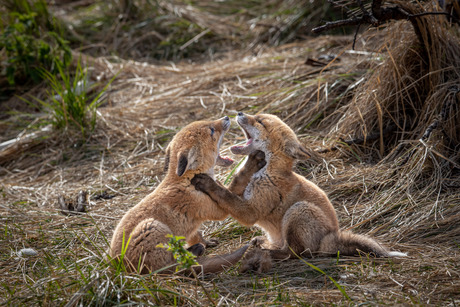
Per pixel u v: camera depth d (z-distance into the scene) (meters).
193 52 27.91
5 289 10.10
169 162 11.92
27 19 24.64
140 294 9.33
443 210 12.42
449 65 16.03
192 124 12.26
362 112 16.31
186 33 28.94
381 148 15.53
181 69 25.02
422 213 12.45
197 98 20.75
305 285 10.06
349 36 23.89
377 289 9.54
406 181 13.66
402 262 10.44
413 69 16.45
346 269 10.34
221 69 23.22
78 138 19.02
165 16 30.12
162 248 10.16
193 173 11.59
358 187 14.03
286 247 11.23
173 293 9.16
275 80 20.67
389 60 16.42
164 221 10.73
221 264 10.62
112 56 26.70
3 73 23.95
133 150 18.09
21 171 17.97
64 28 28.77
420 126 15.50
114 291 9.30
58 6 33.56
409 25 16.59
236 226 13.14
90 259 11.23
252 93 20.03
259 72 21.97
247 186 11.85
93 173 17.16
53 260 11.52
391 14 14.48
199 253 11.23
